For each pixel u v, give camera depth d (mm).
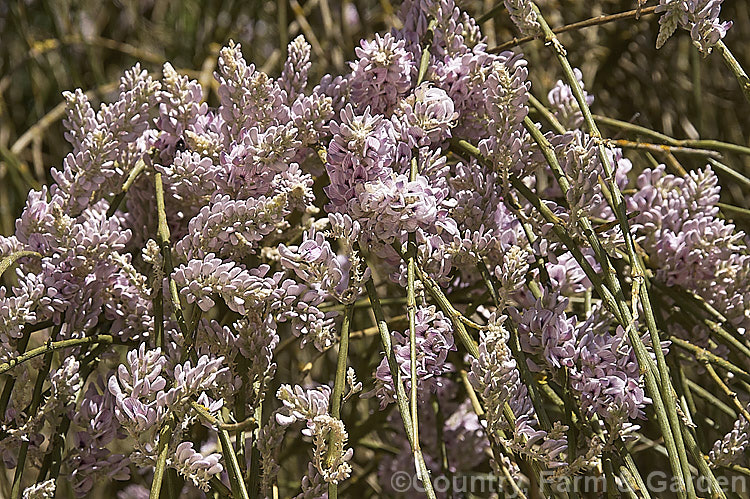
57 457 849
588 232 832
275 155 849
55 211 852
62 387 846
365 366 999
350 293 833
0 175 1395
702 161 1140
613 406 818
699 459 832
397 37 911
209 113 897
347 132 818
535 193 896
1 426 850
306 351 1311
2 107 1491
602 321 866
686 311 928
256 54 1604
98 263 869
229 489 848
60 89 1510
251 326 839
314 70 1427
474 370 807
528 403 824
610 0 1375
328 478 798
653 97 1466
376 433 1208
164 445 803
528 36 895
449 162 945
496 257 881
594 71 1470
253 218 835
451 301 939
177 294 847
